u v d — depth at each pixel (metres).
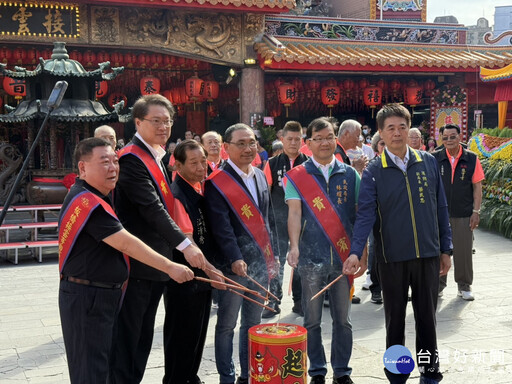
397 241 3.84
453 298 6.44
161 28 13.85
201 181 4.19
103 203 3.05
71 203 3.06
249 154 4.03
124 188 3.52
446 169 6.37
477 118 16.05
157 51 13.98
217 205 3.98
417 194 3.85
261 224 4.05
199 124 18.17
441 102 16.41
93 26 13.41
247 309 4.10
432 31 16.61
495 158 11.45
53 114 8.36
